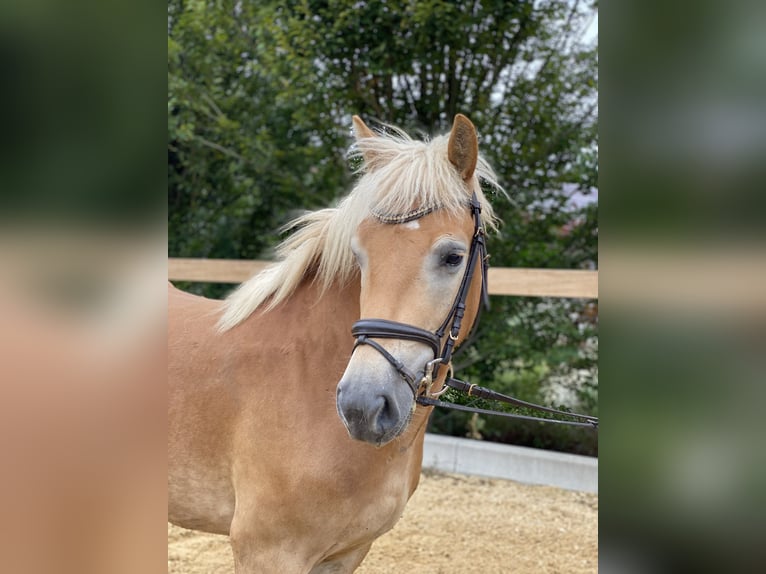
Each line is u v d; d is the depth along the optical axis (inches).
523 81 202.5
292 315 73.9
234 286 241.4
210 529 77.6
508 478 174.6
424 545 136.2
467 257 65.5
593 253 205.8
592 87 201.0
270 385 69.9
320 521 67.3
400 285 59.9
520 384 211.9
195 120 230.2
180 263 216.7
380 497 69.6
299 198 229.9
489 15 190.5
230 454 71.9
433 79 205.6
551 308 205.0
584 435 195.5
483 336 207.5
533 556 131.6
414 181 62.4
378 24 189.6
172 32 227.8
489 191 77.4
